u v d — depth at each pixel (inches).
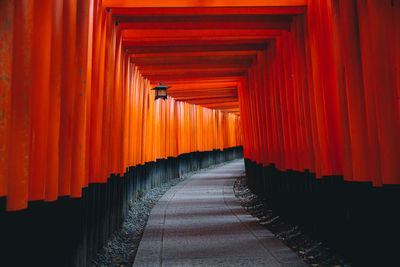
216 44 273.0
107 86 177.2
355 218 137.5
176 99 534.3
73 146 120.2
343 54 143.7
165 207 295.7
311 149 189.5
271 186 267.4
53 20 100.1
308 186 192.1
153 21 210.4
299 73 199.3
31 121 90.0
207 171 642.2
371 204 128.0
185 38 243.3
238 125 1013.8
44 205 95.3
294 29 204.8
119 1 182.1
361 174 131.0
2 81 72.6
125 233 219.0
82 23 126.0
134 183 292.4
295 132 214.4
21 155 80.3
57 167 100.7
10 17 75.2
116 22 205.9
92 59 153.9
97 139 159.0
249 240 184.1
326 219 166.9
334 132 160.6
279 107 247.1
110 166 192.2
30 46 83.7
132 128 278.5
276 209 255.6
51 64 98.8
